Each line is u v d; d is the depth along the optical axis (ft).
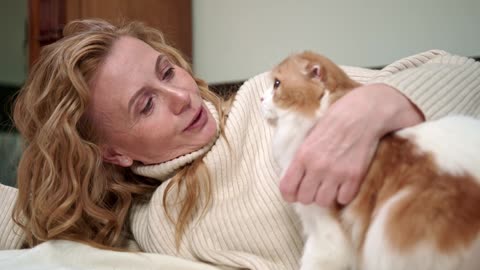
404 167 2.38
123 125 3.68
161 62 3.76
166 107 3.61
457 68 3.30
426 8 5.48
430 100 2.89
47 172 3.80
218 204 3.56
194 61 7.73
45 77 3.93
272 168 3.47
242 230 3.38
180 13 7.50
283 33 6.76
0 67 7.00
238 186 3.63
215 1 7.44
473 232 2.06
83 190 3.82
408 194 2.28
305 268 2.76
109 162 4.08
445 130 2.48
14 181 5.83
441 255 2.10
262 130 3.79
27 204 3.95
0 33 7.06
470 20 5.19
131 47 3.72
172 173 3.88
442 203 2.15
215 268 3.19
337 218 2.68
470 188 2.15
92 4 6.21
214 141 3.78
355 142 2.54
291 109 2.96
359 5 5.99
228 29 7.37
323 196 2.60
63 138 3.74
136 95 3.56
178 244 3.51
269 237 3.32
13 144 5.92
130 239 4.20
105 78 3.60
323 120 2.69
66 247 3.58
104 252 3.46
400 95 2.81
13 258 3.44
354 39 6.11
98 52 3.72
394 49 5.81
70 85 3.72
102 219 3.90
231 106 4.07
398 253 2.22
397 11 5.70
